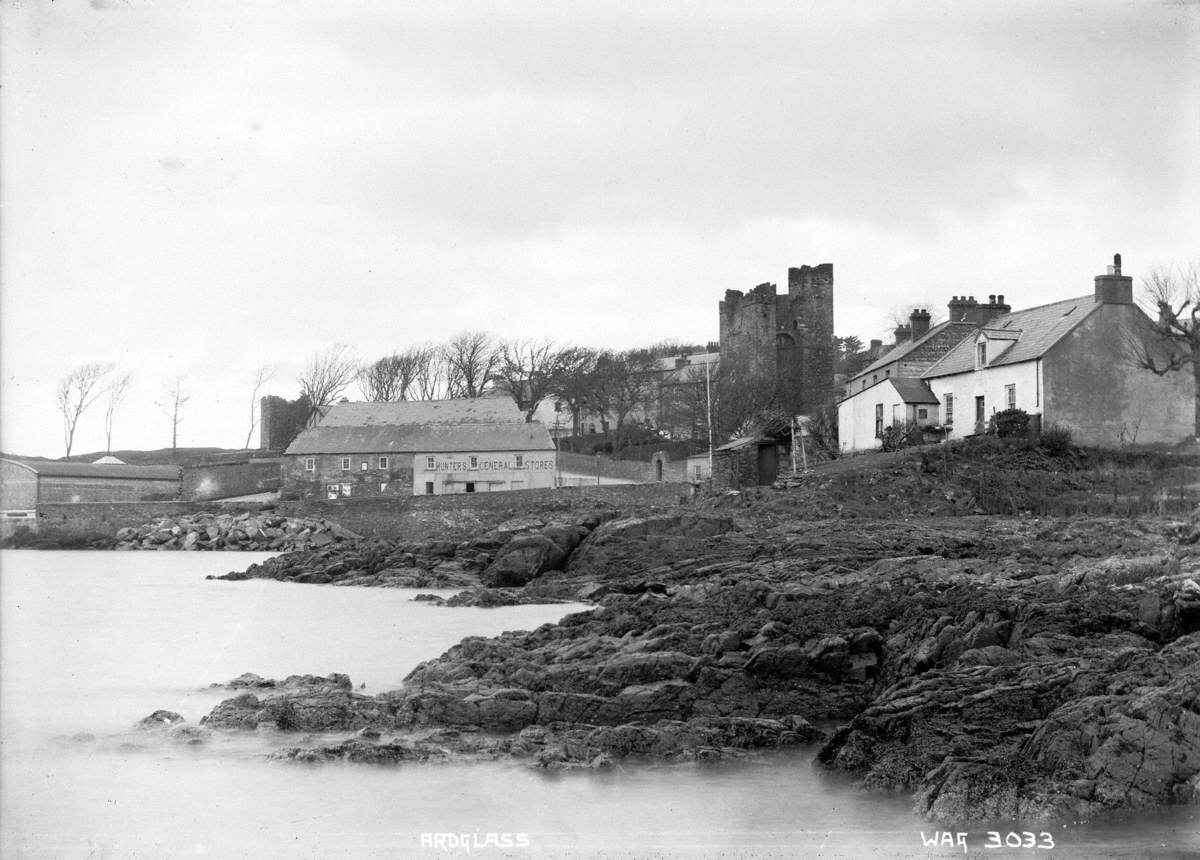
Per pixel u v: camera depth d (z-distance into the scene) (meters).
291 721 30.09
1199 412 73.88
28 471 110.25
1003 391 76.62
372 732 28.81
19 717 32.16
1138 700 23.19
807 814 23.41
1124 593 31.39
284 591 63.22
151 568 80.56
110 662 40.53
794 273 137.62
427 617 50.38
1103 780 22.27
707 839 22.36
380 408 114.31
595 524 65.50
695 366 156.00
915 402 82.88
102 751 28.69
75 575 75.00
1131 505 64.12
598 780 25.70
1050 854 20.69
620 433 140.25
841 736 26.34
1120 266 74.19
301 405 138.50
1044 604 30.91
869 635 31.30
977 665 28.30
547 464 108.38
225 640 44.97
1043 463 70.50
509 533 70.06
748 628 33.50
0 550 98.31
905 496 68.50
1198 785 21.92
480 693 30.09
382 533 90.19
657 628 33.94
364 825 23.62
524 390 159.88
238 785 25.89
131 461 149.62
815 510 67.38
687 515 63.09
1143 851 20.75
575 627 37.00
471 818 23.77
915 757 24.66
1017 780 22.83
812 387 137.12
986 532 56.88
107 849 22.73
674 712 29.09
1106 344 73.25
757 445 88.19
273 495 117.12
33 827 23.69
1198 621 28.88
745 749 27.25
